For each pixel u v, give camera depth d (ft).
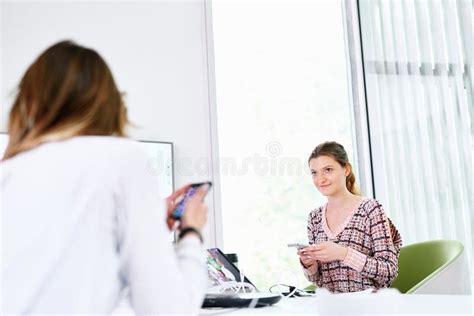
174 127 8.79
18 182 2.32
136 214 2.31
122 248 2.32
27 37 8.20
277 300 3.79
